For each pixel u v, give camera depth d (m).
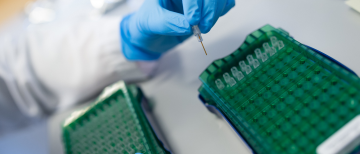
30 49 0.49
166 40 0.43
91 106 0.42
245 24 0.43
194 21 0.35
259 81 0.34
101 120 0.40
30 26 0.59
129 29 0.44
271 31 0.36
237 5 0.46
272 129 0.31
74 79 0.47
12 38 0.54
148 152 0.35
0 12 0.66
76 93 0.48
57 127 0.47
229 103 0.34
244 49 0.36
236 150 0.35
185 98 0.41
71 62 0.47
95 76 0.47
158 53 0.45
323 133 0.29
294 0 0.42
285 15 0.41
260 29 0.37
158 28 0.39
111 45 0.46
